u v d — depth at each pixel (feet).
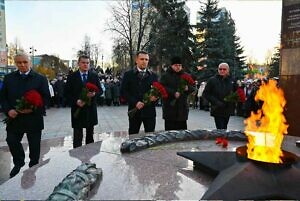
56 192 6.15
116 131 28.19
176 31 87.35
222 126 18.99
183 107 17.57
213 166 7.88
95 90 16.31
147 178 7.80
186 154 8.59
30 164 14.34
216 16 85.81
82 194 6.31
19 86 14.30
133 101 17.03
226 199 6.39
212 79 19.15
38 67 130.11
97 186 7.13
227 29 90.53
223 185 6.68
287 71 21.83
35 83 14.49
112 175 7.95
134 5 95.40
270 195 6.57
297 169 7.31
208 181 7.72
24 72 14.49
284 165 7.22
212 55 83.10
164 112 17.75
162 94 15.57
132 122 17.37
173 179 7.79
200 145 11.59
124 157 9.83
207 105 53.88
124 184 7.32
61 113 46.21
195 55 85.05
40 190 7.04
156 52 91.30
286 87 21.90
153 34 90.48
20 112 13.62
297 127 21.11
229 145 11.63
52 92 54.44
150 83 17.37
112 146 11.39
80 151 10.61
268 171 7.15
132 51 97.19
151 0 91.40
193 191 7.06
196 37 87.66
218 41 83.20
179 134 12.40
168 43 87.40
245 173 7.03
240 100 18.06
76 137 17.60
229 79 19.33
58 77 61.05
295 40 21.30
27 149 19.49
